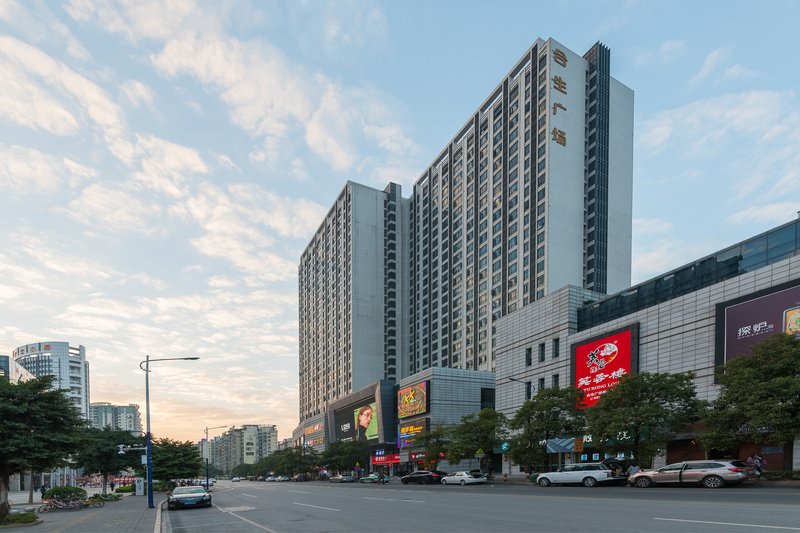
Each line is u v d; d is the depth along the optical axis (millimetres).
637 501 17109
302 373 180625
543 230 85000
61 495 31422
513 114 96875
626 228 90875
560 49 90875
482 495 24453
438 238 121750
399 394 89625
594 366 45969
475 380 83562
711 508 13953
